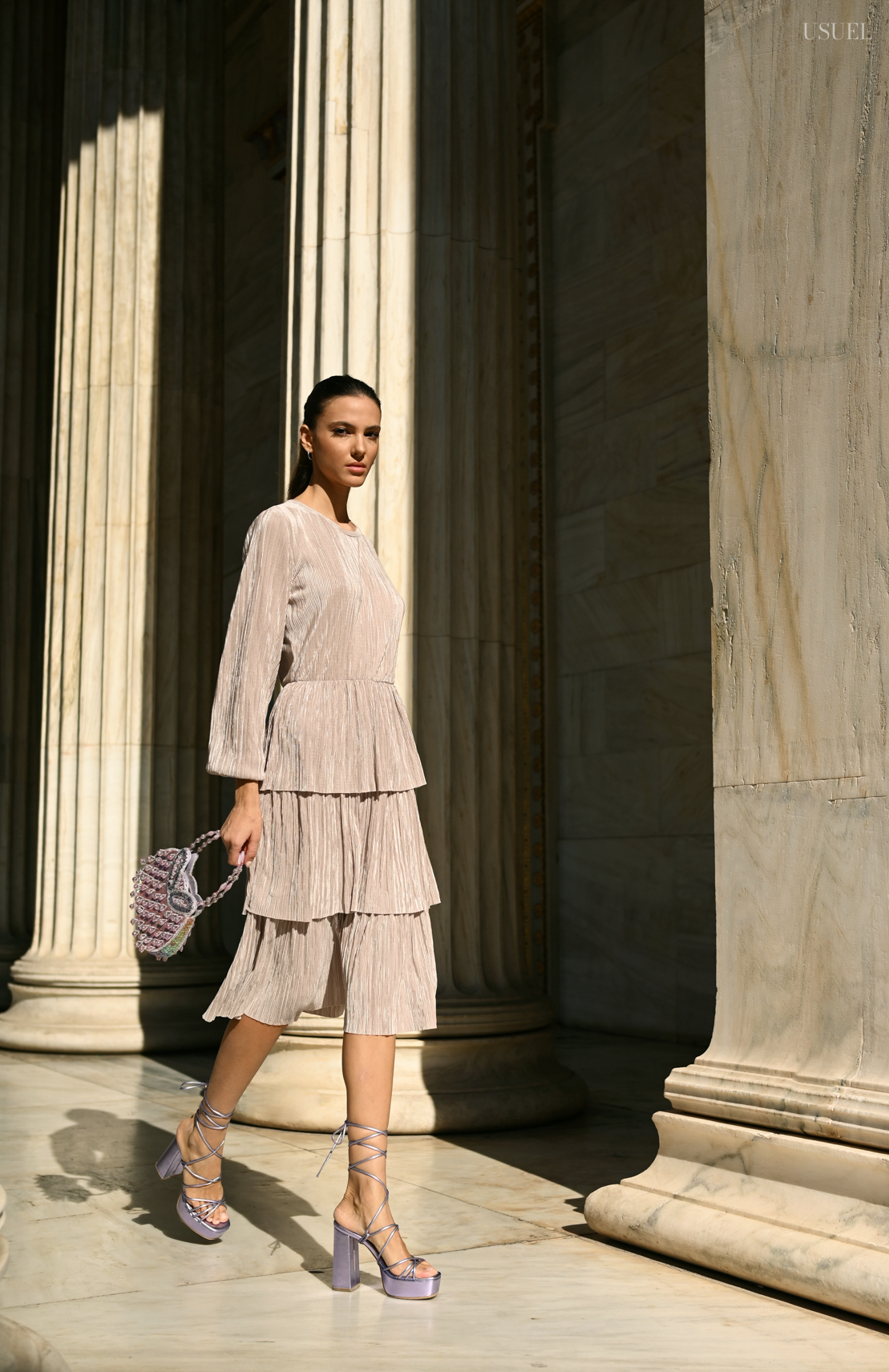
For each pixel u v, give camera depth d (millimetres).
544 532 8305
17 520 9742
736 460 3086
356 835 2764
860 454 2781
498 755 5070
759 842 2957
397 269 5078
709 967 6938
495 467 5191
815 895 2809
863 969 2680
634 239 7809
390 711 2850
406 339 5043
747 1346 2342
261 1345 2336
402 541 4934
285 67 10812
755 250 3074
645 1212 2965
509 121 5465
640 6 7859
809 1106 2693
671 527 7383
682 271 7418
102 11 7961
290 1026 4695
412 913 2777
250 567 2805
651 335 7625
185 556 7668
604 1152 4164
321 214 5195
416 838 2832
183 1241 3072
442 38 5281
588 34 8289
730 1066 2951
